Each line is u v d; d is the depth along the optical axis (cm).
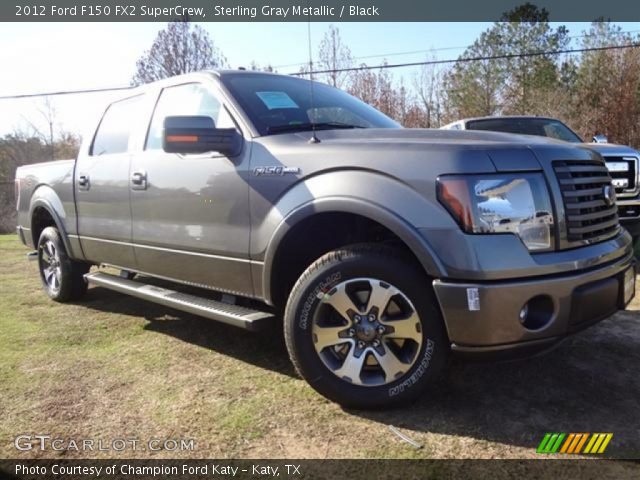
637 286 529
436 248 261
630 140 2706
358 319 287
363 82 2714
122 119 456
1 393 324
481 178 261
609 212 312
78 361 374
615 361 353
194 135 321
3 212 2748
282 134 335
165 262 395
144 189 401
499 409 293
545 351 274
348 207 282
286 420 285
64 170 505
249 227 328
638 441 259
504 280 256
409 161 274
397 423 280
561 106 2666
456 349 266
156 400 312
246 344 403
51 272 548
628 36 2884
